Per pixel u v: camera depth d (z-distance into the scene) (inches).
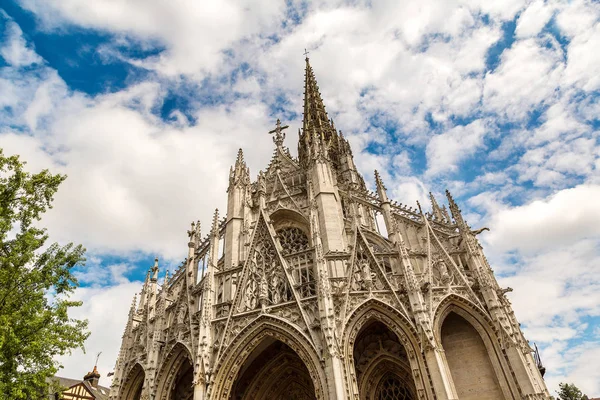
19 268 933.8
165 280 1486.2
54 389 955.3
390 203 1513.3
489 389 1069.8
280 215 1748.3
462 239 1337.4
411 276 1157.7
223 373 1133.7
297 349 1106.7
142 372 1344.7
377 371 1216.8
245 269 1322.6
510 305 1192.8
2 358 813.9
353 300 1150.3
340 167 2433.6
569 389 2854.3
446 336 1188.5
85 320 998.4
